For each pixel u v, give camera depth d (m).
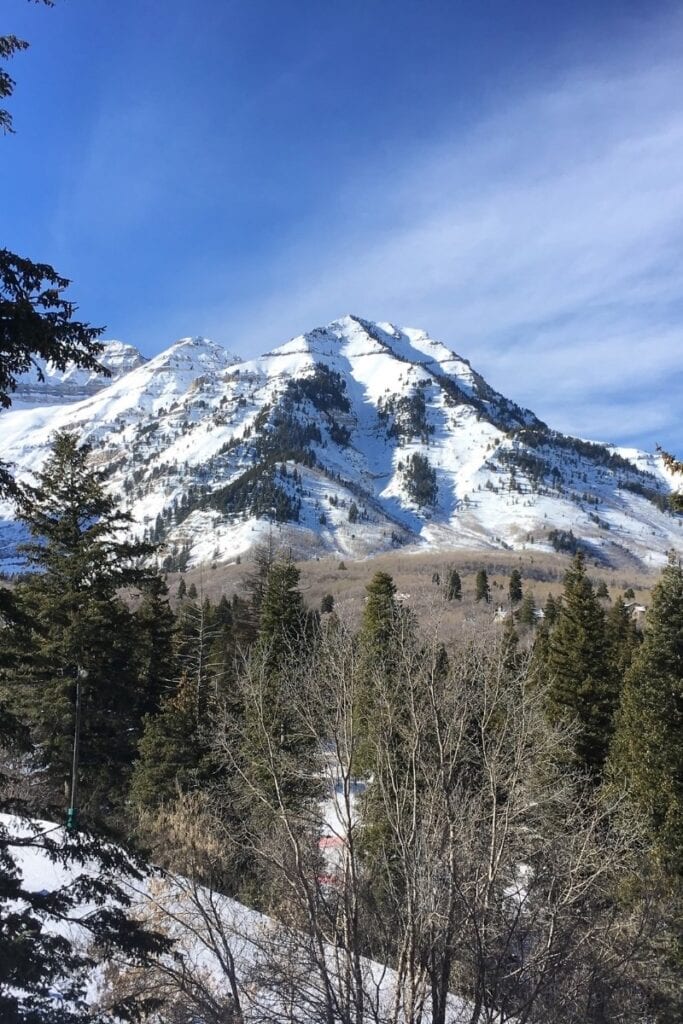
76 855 7.88
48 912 7.55
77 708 17.91
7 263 6.10
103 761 20.47
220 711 19.72
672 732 16.30
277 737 15.08
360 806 12.55
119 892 8.34
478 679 13.72
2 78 6.27
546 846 12.34
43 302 6.42
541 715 14.47
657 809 15.79
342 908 11.49
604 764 21.48
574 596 25.19
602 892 13.18
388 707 12.30
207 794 17.61
